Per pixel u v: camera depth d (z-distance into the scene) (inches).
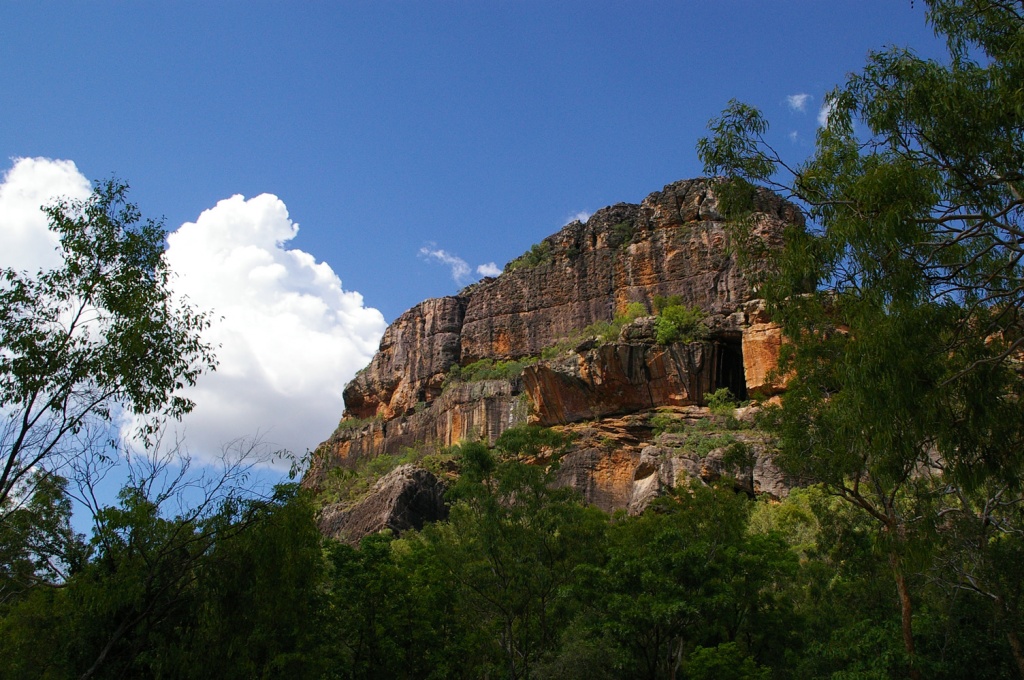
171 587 1069.1
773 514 2255.2
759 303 3228.3
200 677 1026.7
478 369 4296.3
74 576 1056.2
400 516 3058.6
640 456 3031.5
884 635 1293.1
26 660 1085.8
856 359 821.9
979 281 862.5
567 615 1690.5
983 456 828.6
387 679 1406.3
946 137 831.1
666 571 1395.2
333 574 1477.6
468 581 1577.3
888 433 811.4
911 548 1003.9
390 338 5019.7
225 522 1095.0
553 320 4200.3
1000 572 1200.8
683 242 3791.8
